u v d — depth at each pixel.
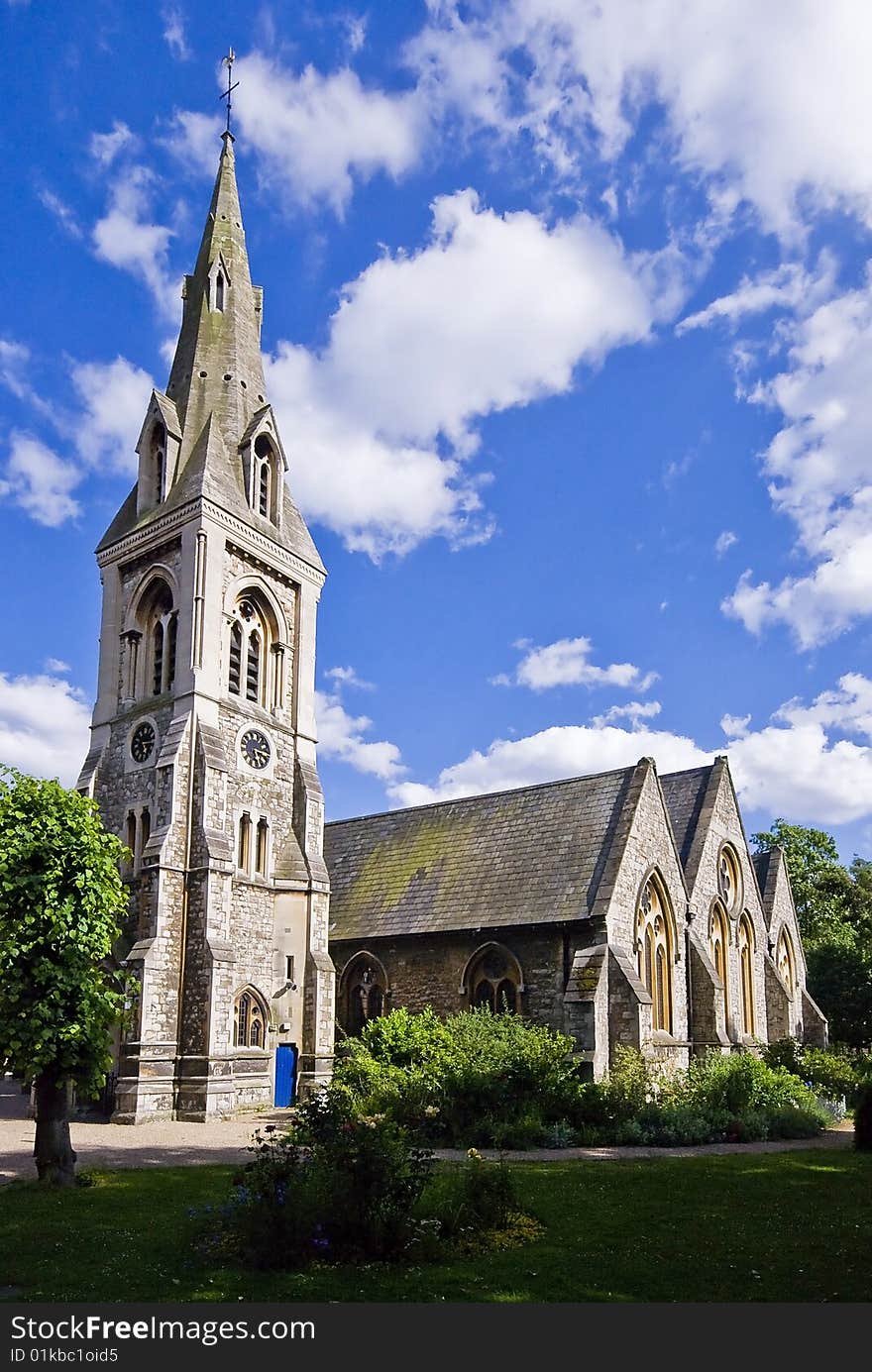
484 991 37.53
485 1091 26.14
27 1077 19.28
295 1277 12.12
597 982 32.56
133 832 38.56
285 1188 13.35
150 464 43.25
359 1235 13.13
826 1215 16.16
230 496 40.78
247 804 38.94
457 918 38.59
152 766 38.41
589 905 34.84
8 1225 15.09
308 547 44.53
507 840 41.03
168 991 34.34
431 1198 15.14
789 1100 31.88
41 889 19.86
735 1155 24.03
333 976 38.88
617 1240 14.22
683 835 42.47
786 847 65.38
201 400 43.69
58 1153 19.14
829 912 61.50
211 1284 11.83
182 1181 19.61
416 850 44.38
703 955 38.41
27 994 19.73
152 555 41.44
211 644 38.72
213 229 47.22
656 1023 36.34
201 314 45.41
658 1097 29.12
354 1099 25.42
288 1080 37.25
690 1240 14.27
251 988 37.22
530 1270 12.52
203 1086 33.16
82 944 20.31
